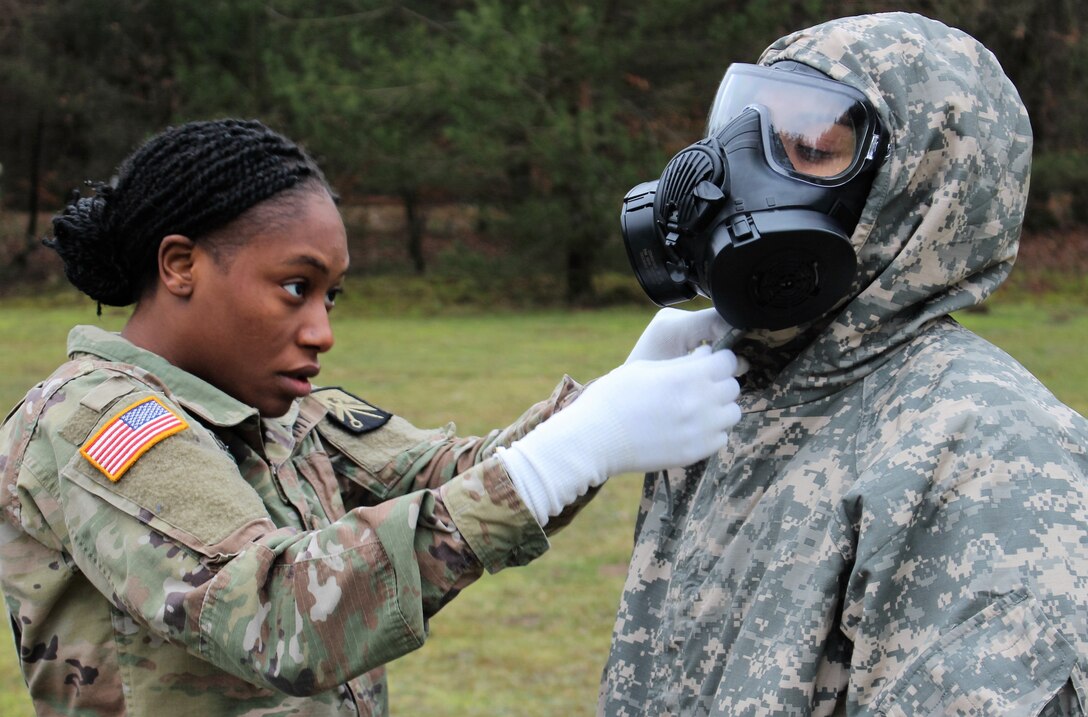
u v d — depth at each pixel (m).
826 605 1.36
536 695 3.86
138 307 1.57
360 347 13.01
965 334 1.49
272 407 1.55
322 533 1.33
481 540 1.31
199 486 1.38
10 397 9.59
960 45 1.52
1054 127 18.69
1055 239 19.41
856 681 1.32
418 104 16.16
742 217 1.44
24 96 19.14
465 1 18.09
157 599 1.34
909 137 1.47
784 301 1.45
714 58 15.89
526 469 1.33
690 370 1.43
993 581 1.26
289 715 1.51
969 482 1.31
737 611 1.48
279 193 1.46
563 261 17.59
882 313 1.47
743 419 1.60
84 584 1.49
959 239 1.47
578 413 1.38
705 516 1.61
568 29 15.64
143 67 19.22
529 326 15.05
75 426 1.44
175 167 1.46
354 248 21.33
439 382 10.35
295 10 17.80
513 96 15.45
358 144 16.12
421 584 1.31
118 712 1.48
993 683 1.22
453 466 1.78
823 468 1.45
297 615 1.29
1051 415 1.35
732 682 1.41
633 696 1.68
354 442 1.81
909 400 1.41
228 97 17.30
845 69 1.50
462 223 22.52
